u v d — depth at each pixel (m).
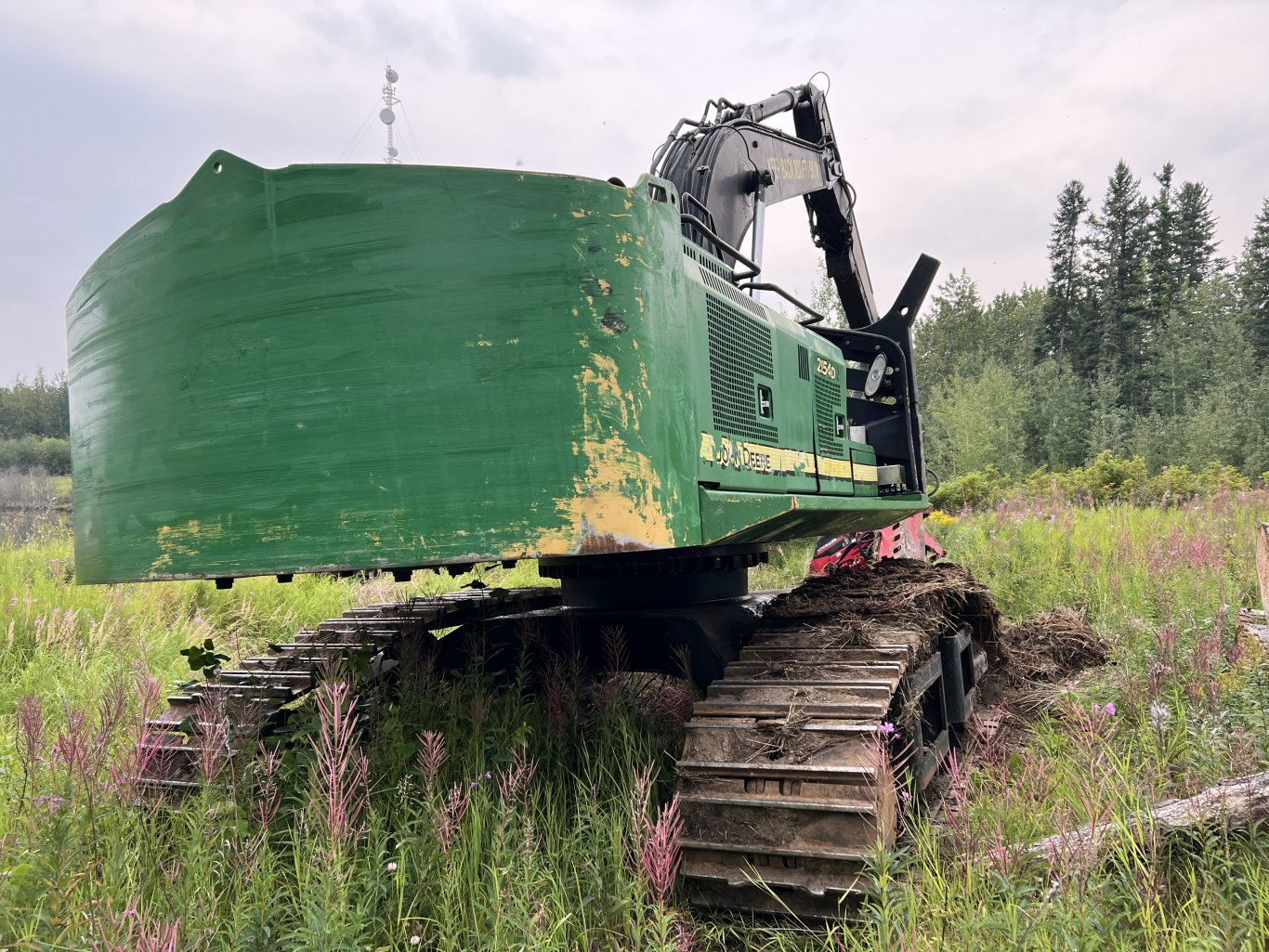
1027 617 7.88
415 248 2.89
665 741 4.48
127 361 3.29
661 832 2.71
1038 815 3.33
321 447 2.94
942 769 4.54
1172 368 48.09
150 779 3.73
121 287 3.32
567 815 3.56
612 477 2.86
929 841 3.11
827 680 3.44
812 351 5.24
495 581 10.19
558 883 2.98
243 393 3.03
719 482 3.62
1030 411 43.38
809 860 2.90
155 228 3.19
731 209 5.78
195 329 3.10
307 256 2.95
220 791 3.37
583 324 2.88
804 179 7.07
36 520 15.73
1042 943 2.43
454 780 3.65
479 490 2.86
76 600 7.95
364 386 2.90
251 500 3.01
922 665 4.12
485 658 4.74
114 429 3.36
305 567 2.94
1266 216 58.69
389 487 2.89
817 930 2.91
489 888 2.88
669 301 3.17
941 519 14.19
